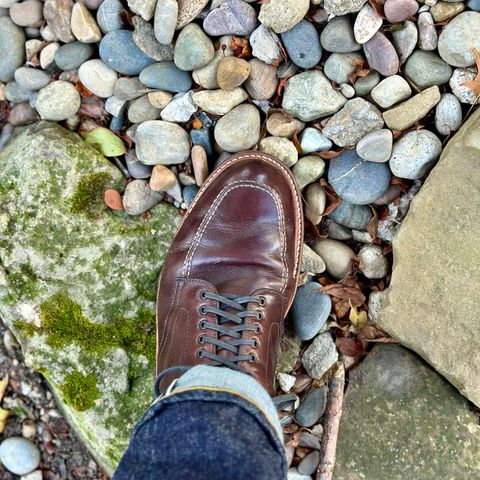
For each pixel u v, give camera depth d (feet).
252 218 4.66
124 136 4.84
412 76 4.43
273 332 4.47
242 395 3.51
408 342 4.57
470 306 4.33
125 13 4.50
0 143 5.02
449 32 4.29
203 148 4.70
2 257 4.66
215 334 4.27
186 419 3.32
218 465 3.12
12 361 5.25
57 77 4.81
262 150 4.67
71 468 5.29
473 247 4.30
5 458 5.21
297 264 4.69
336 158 4.66
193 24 4.44
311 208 4.80
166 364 4.40
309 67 4.52
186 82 4.59
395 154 4.50
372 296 4.84
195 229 4.70
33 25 4.76
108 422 4.72
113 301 4.76
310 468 4.90
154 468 3.21
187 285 4.57
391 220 4.73
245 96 4.59
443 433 4.56
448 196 4.37
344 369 4.80
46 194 4.67
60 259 4.69
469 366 4.34
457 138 4.36
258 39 4.40
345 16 4.34
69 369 4.71
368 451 4.69
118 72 4.67
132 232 4.80
